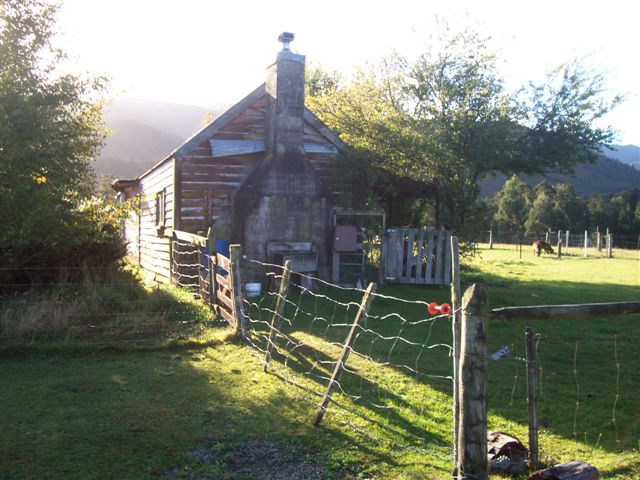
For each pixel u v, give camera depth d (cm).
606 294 1472
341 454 448
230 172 1370
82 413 524
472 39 1423
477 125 1321
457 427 392
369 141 1456
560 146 1412
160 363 694
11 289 938
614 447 475
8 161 807
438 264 1425
